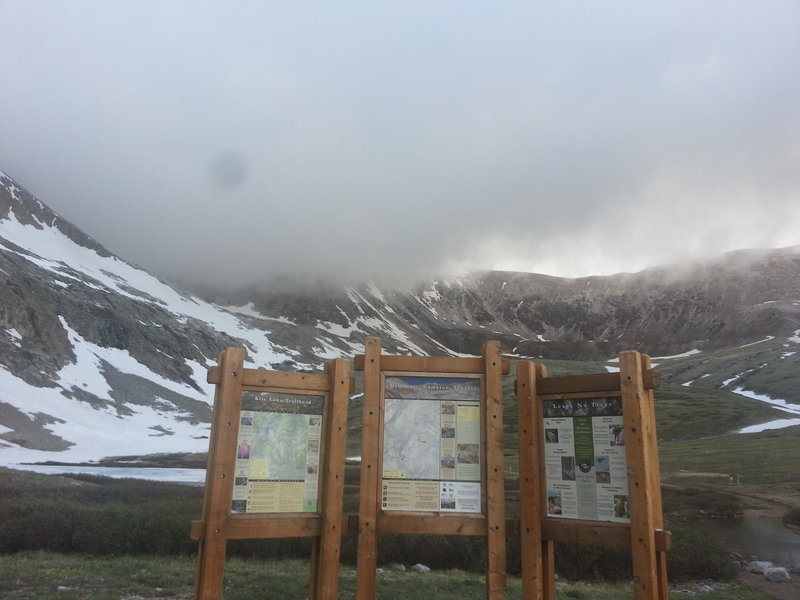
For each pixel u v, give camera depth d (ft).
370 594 26.73
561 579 50.31
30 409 299.79
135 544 52.65
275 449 27.58
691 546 54.19
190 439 327.06
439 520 27.58
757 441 249.55
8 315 387.14
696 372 582.35
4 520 55.06
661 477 167.63
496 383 28.68
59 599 33.04
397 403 29.09
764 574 54.24
